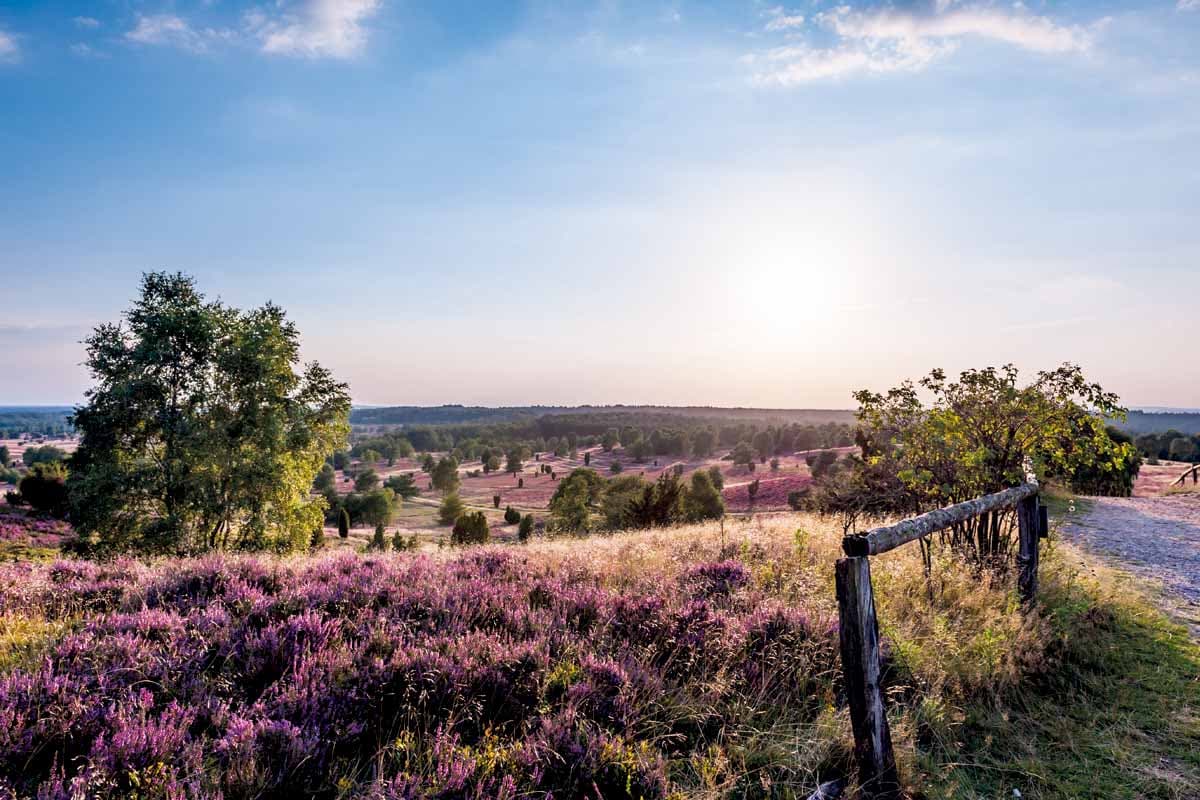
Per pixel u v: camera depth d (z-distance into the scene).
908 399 8.38
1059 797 3.55
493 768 3.23
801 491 66.50
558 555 9.03
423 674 4.07
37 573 7.36
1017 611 5.95
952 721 4.29
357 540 66.44
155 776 2.93
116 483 27.00
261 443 28.70
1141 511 18.16
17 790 2.95
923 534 4.22
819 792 3.35
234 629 4.95
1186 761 3.94
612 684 4.26
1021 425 7.60
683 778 3.50
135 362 28.20
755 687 4.48
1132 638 6.19
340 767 3.30
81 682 3.86
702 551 9.31
